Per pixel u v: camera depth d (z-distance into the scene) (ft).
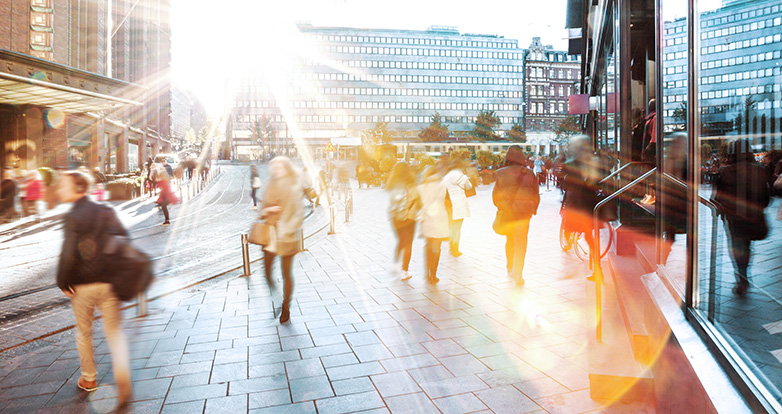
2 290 24.48
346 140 172.24
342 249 34.60
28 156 78.48
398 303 20.52
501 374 13.48
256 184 70.85
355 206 73.05
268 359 14.88
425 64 383.45
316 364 14.44
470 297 21.21
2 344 16.61
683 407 8.86
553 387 12.66
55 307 21.42
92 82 61.67
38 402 12.37
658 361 10.97
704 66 8.93
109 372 14.19
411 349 15.43
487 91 388.78
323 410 11.75
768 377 6.18
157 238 41.91
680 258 11.39
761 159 6.85
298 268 28.09
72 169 12.31
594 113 48.19
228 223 52.60
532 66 392.06
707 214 8.82
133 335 17.16
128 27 138.62
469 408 11.69
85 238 12.01
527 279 24.35
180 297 22.16
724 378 7.22
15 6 87.25
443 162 29.99
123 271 12.26
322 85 379.14
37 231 45.42
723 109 8.09
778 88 6.30
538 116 391.86
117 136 131.03
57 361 15.05
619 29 23.27
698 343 8.63
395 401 12.12
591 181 26.50
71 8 101.65
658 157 13.12
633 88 23.04
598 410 11.44
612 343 13.28
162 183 50.75
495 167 127.75
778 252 6.43
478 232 42.24
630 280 16.30
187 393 12.74
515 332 16.72
